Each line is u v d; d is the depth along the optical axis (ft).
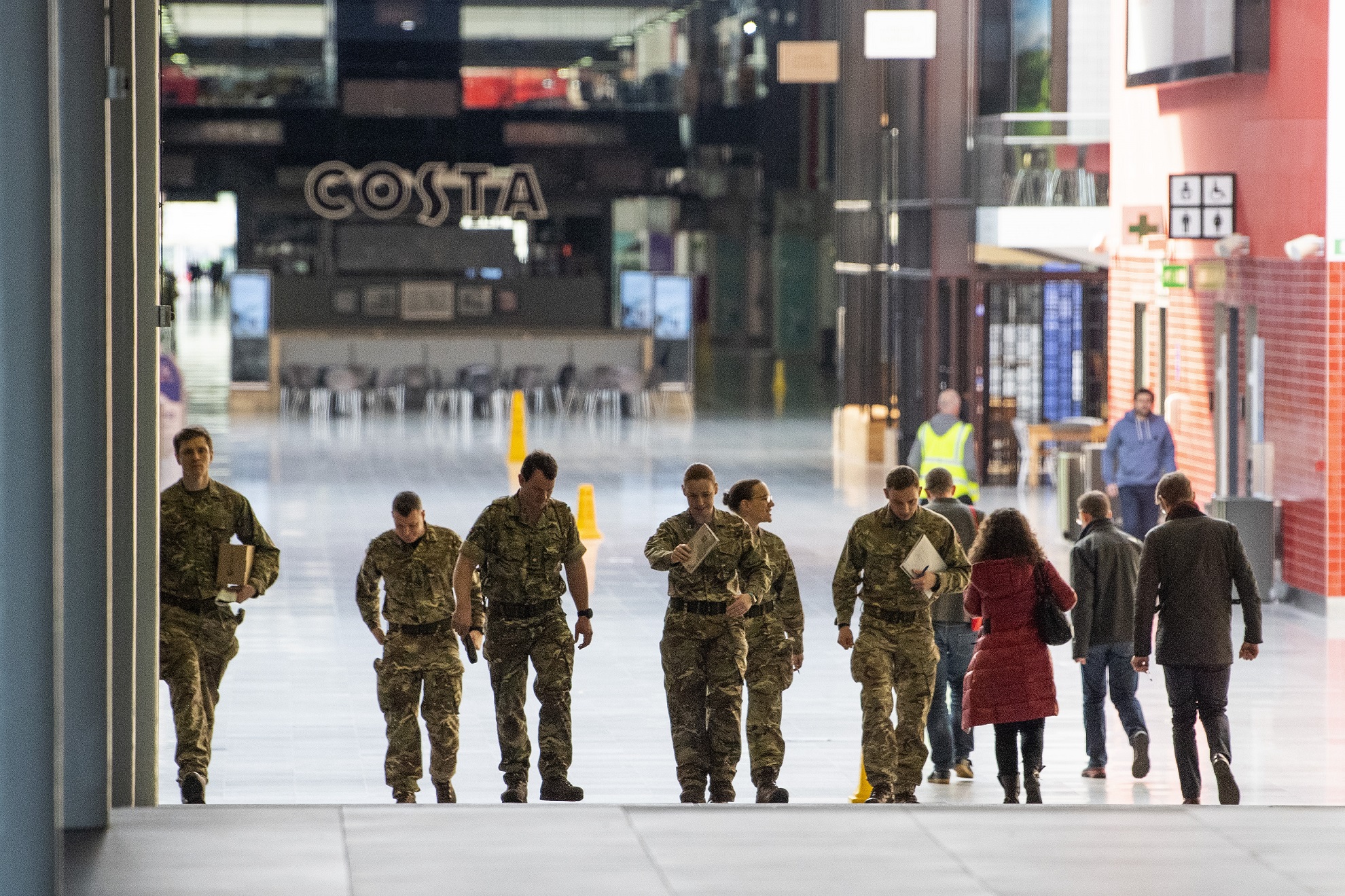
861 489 260.01
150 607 91.09
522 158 508.12
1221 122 191.01
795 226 539.29
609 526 219.82
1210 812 82.74
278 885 68.90
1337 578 166.20
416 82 501.15
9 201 57.06
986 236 263.08
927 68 266.57
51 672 58.49
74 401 79.10
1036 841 77.25
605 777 108.58
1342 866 73.82
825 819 80.48
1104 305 269.03
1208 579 99.30
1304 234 170.50
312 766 110.32
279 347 390.83
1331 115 165.68
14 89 56.70
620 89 513.86
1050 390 269.85
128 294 88.48
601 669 140.97
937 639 107.45
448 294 445.37
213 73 498.69
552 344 396.78
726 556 95.96
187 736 91.35
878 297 293.23
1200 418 198.29
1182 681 99.81
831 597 176.76
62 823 69.21
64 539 77.97
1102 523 108.68
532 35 510.17
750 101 524.11
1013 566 97.60
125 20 88.43
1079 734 122.01
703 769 95.61
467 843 75.51
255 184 500.74
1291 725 123.95
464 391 378.53
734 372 497.87
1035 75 265.13
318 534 210.79
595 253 512.63
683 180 519.19
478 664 141.59
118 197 88.43
